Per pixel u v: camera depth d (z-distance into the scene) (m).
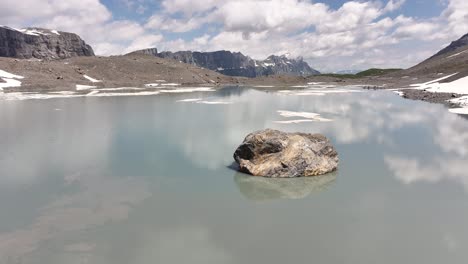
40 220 16.94
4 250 14.30
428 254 14.31
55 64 130.12
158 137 34.94
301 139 24.86
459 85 93.81
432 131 38.31
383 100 74.56
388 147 31.14
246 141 24.81
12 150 29.36
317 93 98.56
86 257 13.94
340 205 19.14
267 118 47.19
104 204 18.88
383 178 23.31
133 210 18.27
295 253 14.40
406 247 14.84
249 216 17.77
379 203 19.44
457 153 29.14
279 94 94.81
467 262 13.72
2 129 38.31
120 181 22.34
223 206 18.95
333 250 14.62
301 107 61.00
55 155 27.98
